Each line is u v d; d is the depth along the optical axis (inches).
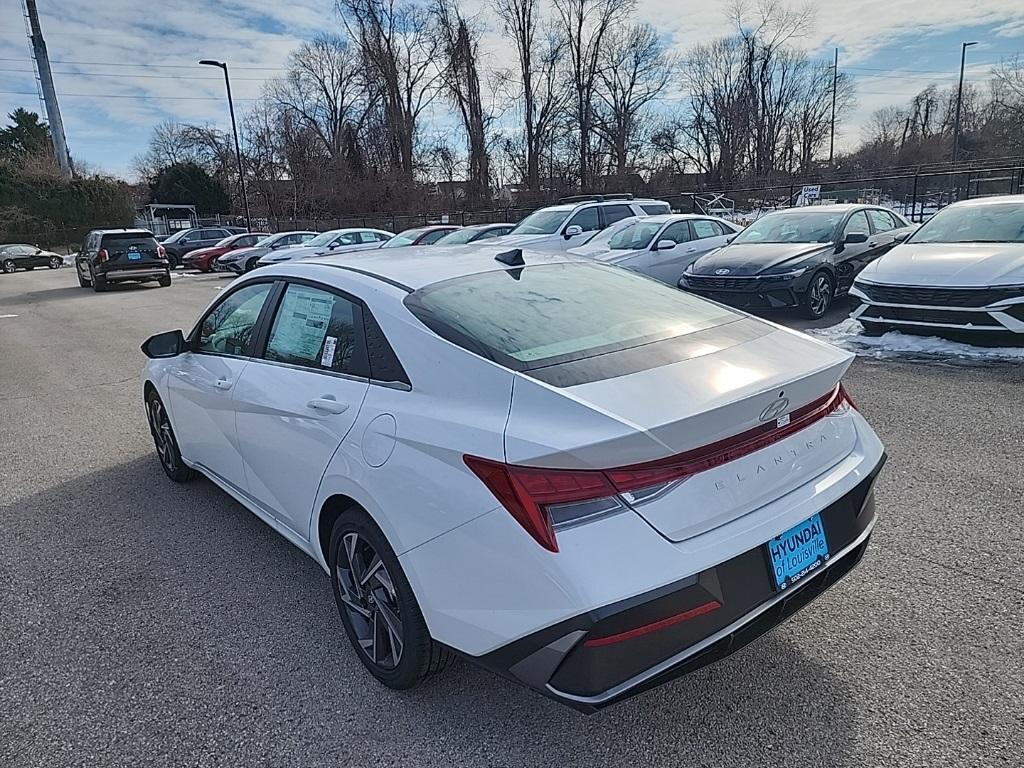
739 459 81.7
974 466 165.0
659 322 104.5
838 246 369.7
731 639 77.7
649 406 76.9
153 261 805.2
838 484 91.4
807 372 88.0
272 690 101.0
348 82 1929.1
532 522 73.3
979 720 87.1
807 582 85.0
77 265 908.6
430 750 87.9
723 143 2034.9
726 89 2038.6
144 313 579.8
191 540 151.6
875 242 398.9
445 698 97.5
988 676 95.0
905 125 2348.7
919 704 90.5
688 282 370.6
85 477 193.2
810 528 86.2
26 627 120.3
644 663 72.7
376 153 1967.3
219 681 103.6
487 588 77.5
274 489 124.5
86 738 92.7
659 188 1769.2
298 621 119.0
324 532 110.7
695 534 76.0
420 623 90.3
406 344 96.5
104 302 685.3
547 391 80.2
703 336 100.5
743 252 370.9
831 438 95.4
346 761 86.7
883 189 1288.1
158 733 93.2
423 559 84.7
